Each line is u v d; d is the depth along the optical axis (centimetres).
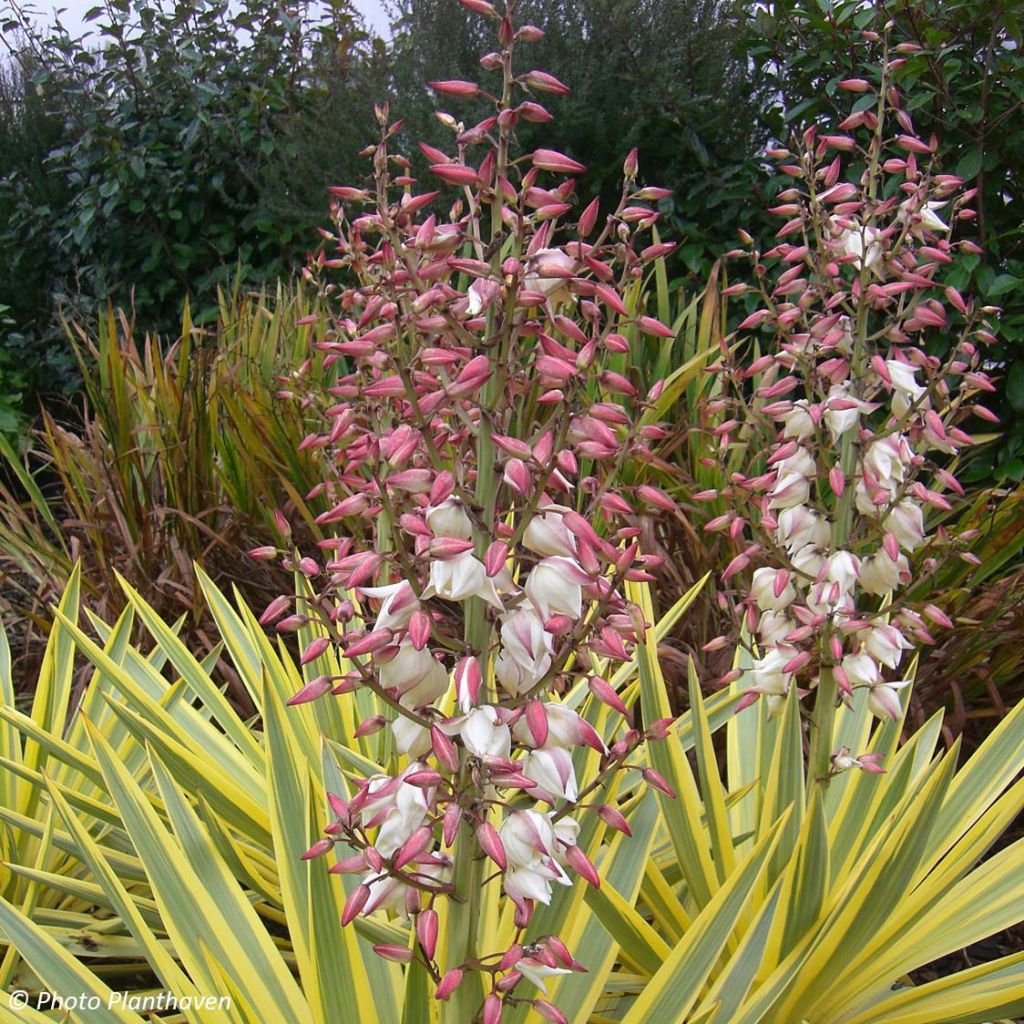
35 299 591
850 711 204
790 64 348
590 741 110
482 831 103
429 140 422
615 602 111
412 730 115
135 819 146
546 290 105
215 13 557
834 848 176
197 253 541
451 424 124
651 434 115
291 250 523
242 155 528
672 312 395
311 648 115
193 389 318
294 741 154
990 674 256
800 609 160
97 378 387
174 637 216
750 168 381
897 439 156
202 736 200
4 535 338
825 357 170
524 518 108
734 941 166
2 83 643
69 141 596
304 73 553
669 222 394
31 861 202
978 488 336
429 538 107
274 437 308
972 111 300
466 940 119
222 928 142
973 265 290
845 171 351
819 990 158
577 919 154
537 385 131
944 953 162
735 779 200
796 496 158
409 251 111
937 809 141
